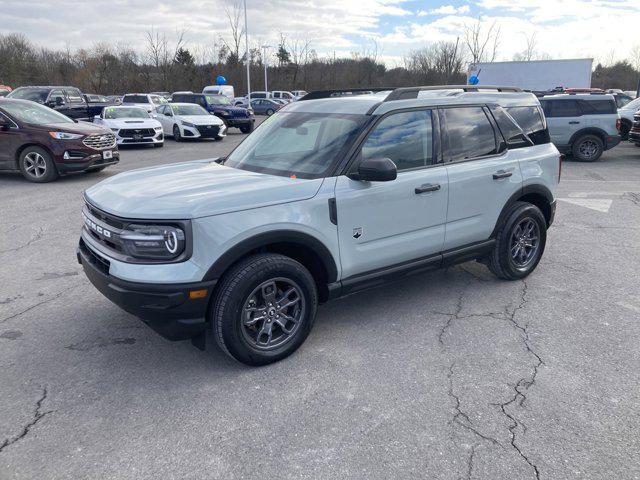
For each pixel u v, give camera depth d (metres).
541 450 2.67
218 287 3.22
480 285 4.98
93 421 2.91
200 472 2.52
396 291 4.84
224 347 3.31
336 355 3.65
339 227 3.61
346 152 3.70
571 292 4.80
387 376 3.37
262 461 2.59
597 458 2.61
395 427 2.85
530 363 3.54
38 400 3.11
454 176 4.23
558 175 5.23
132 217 3.08
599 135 13.95
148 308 3.08
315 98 4.93
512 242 4.89
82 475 2.50
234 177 3.71
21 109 10.61
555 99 14.16
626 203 8.68
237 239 3.16
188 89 51.28
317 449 2.68
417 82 49.75
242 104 40.25
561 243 6.38
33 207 8.19
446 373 3.41
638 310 4.40
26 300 4.58
